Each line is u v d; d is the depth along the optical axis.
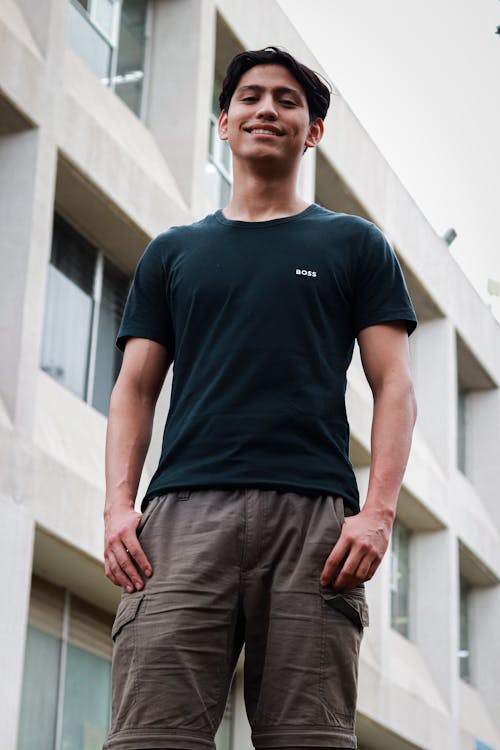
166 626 3.26
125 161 16.25
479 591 26.70
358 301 3.66
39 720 13.73
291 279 3.57
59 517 13.83
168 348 3.80
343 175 22.88
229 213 3.79
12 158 14.57
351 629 3.29
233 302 3.56
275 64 3.83
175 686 3.22
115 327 16.33
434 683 23.38
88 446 14.87
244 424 3.43
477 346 27.38
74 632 14.59
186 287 3.64
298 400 3.46
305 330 3.52
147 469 15.56
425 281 25.52
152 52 18.42
